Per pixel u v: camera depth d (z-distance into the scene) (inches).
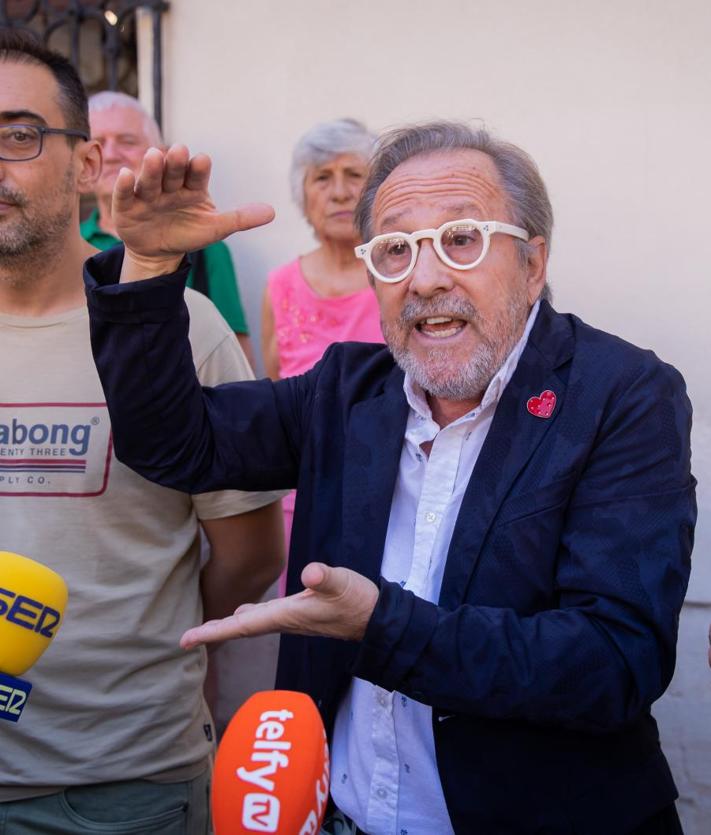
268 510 94.0
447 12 136.8
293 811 53.1
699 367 129.7
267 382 79.3
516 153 72.5
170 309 69.2
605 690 60.6
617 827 64.7
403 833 68.9
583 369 67.3
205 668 94.5
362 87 141.1
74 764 83.9
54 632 65.6
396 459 70.9
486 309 68.7
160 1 147.0
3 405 85.8
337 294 131.3
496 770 65.0
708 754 125.0
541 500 64.6
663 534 63.0
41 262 85.4
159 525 86.8
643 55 130.3
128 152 138.0
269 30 144.1
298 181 131.7
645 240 131.1
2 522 84.7
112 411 72.5
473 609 61.6
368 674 61.0
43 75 85.0
